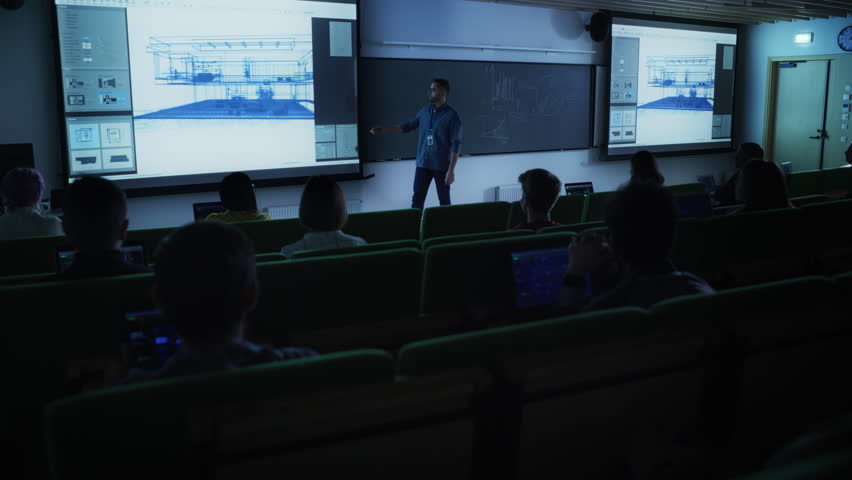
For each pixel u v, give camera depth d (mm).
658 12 9297
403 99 7715
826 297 1517
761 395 1375
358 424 989
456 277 2398
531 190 3135
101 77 5934
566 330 1246
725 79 10602
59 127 5812
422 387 1015
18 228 3670
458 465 1108
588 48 9086
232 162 6695
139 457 968
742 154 5750
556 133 8953
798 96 10547
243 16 6547
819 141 10359
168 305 1161
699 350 1240
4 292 1821
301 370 1041
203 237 1171
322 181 2910
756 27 10812
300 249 2914
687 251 3092
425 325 2271
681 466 1077
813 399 1477
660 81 9766
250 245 1240
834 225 3555
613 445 1239
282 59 6812
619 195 1808
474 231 4180
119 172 6125
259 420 920
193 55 6344
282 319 2176
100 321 1948
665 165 10383
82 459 936
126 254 2664
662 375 1226
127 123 6109
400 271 2303
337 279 2207
